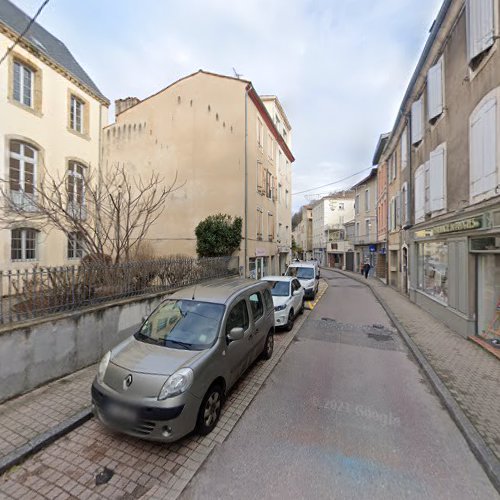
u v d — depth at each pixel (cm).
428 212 1009
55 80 1266
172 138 1488
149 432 307
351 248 3488
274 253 2045
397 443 337
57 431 340
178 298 465
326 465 301
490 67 604
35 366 434
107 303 569
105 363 364
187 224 1457
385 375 524
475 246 672
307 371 539
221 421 378
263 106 1648
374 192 2531
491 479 285
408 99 1227
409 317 950
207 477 285
